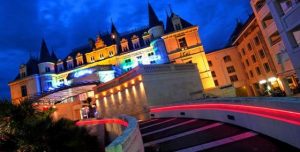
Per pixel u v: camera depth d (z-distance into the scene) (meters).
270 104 7.61
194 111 16.39
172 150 9.46
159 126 16.66
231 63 52.41
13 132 9.09
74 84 36.69
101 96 33.19
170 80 27.30
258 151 7.30
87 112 41.09
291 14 22.67
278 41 32.75
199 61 44.22
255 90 48.59
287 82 34.09
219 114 12.93
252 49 45.09
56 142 8.95
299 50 23.22
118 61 49.22
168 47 45.69
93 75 38.78
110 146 5.16
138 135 7.72
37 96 38.84
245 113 9.98
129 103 27.72
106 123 22.05
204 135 10.85
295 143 6.66
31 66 54.88
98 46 51.44
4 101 9.75
